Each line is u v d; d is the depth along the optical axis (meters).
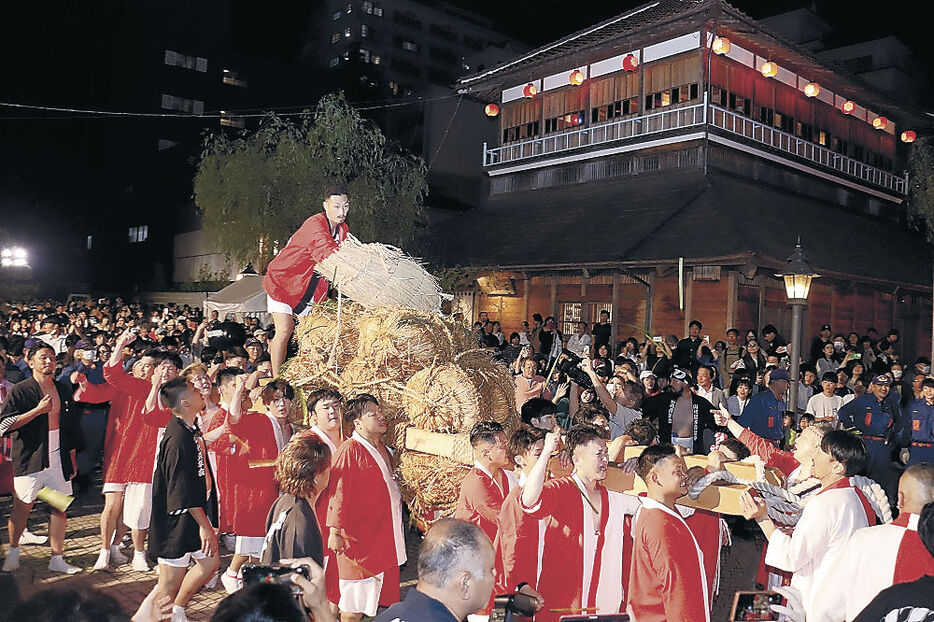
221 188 22.05
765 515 3.71
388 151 27.91
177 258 36.31
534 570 3.78
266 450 5.47
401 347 5.99
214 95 44.38
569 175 23.44
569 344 12.16
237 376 5.20
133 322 14.20
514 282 21.22
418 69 64.62
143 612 2.41
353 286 6.23
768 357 11.91
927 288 20.36
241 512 5.38
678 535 3.46
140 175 40.31
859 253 19.42
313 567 2.34
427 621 2.19
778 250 15.96
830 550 3.50
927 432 9.02
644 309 18.38
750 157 21.08
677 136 20.00
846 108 22.22
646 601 3.47
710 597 4.34
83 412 8.10
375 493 4.53
